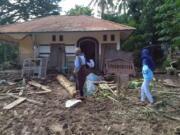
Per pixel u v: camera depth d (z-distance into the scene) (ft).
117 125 13.85
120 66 33.22
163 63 46.83
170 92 21.75
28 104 18.63
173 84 25.95
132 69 32.65
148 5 55.16
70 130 13.10
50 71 39.11
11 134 12.76
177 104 18.07
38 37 40.91
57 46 40.78
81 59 19.43
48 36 40.78
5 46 79.30
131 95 21.11
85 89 22.38
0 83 27.58
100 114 15.85
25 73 34.01
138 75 34.04
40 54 41.14
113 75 30.58
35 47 40.32
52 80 30.14
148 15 55.06
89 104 18.34
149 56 17.58
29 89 24.25
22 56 42.96
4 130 13.30
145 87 17.51
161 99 19.43
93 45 41.57
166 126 13.55
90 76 28.27
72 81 28.76
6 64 45.80
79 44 40.70
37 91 23.31
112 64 34.04
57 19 48.47
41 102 19.07
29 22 46.70
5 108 17.29
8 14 99.25
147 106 17.22
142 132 12.76
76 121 14.55
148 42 57.21
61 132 12.86
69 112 16.37
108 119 14.88
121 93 21.57
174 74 35.55
